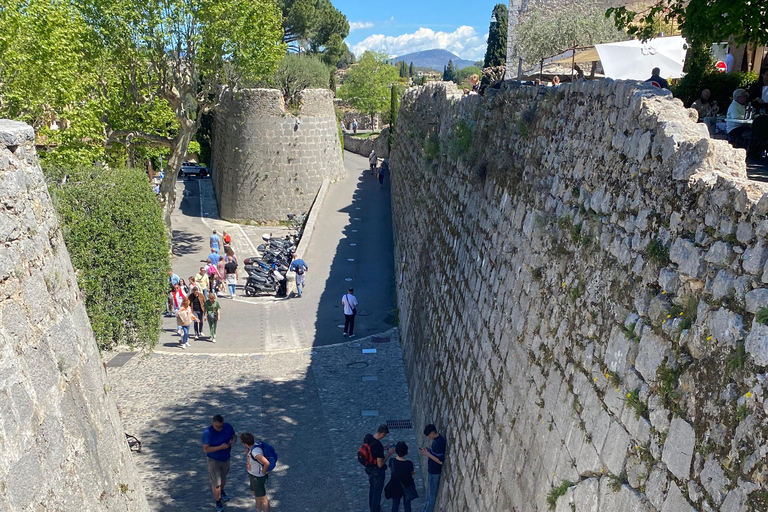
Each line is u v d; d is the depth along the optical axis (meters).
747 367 3.71
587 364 5.84
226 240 28.42
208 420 14.74
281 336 20.50
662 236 5.00
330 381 17.02
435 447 10.62
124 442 8.27
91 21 26.00
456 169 13.88
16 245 5.67
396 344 19.72
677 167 4.91
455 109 15.14
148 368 17.75
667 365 4.55
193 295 20.48
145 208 16.17
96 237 14.98
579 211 6.77
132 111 29.17
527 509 6.64
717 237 4.29
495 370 8.66
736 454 3.67
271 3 29.08
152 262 16.23
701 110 10.88
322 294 24.72
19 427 5.07
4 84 19.98
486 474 8.23
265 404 15.60
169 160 29.84
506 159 9.76
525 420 7.18
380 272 27.09
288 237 29.98
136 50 26.86
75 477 6.06
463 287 11.49
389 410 15.37
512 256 8.78
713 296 4.19
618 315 5.45
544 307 7.20
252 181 39.41
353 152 65.75
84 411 6.70
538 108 8.95
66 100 22.00
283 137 39.34
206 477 12.46
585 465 5.50
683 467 4.14
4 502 4.62
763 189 4.03
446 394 11.49
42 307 6.03
